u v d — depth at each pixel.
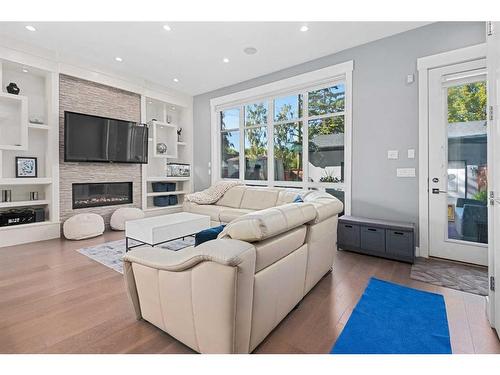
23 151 3.84
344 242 3.30
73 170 4.14
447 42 2.89
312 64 3.99
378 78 3.35
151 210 5.14
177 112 6.16
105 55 3.89
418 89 3.07
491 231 1.68
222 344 1.21
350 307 1.92
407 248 2.85
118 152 4.55
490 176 1.67
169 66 4.27
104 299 2.02
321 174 4.09
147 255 1.57
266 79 4.59
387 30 3.14
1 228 3.42
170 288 1.41
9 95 3.39
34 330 1.62
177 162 6.11
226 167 5.50
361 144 3.51
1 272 2.55
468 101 2.84
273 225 1.40
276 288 1.52
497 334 1.56
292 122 4.39
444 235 2.96
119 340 1.52
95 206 4.45
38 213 3.83
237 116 5.22
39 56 3.67
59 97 3.94
